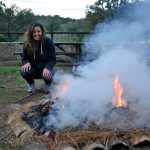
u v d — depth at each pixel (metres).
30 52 2.84
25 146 1.75
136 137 1.79
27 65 2.83
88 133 1.82
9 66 4.92
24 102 2.57
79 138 1.77
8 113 2.24
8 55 5.99
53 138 1.80
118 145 1.75
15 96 2.85
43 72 2.77
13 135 1.90
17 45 6.04
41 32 2.78
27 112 2.09
